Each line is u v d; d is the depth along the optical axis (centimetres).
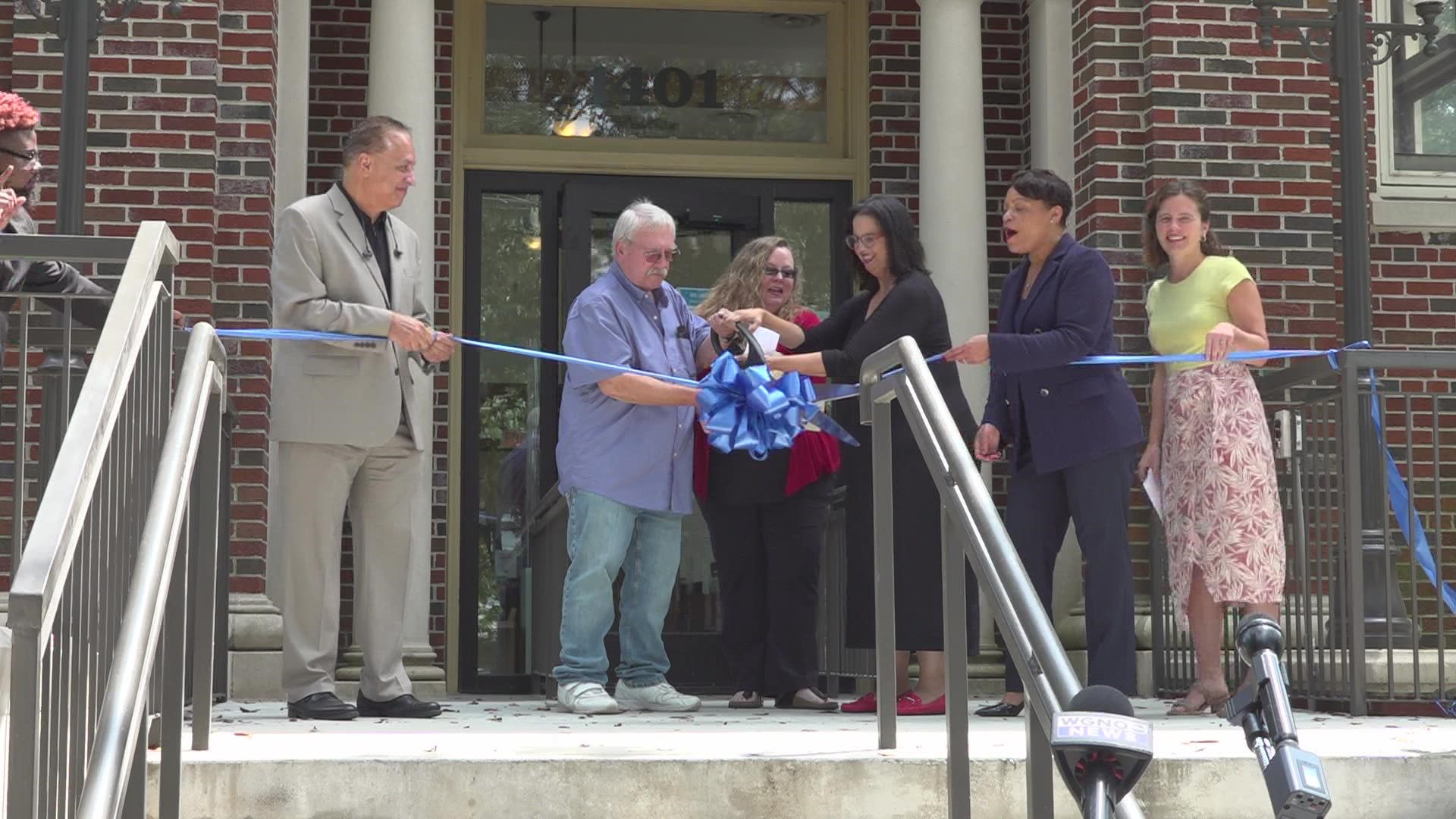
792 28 835
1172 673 648
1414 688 546
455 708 565
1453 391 763
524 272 807
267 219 660
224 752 362
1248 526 503
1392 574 579
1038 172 499
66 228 531
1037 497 498
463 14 805
